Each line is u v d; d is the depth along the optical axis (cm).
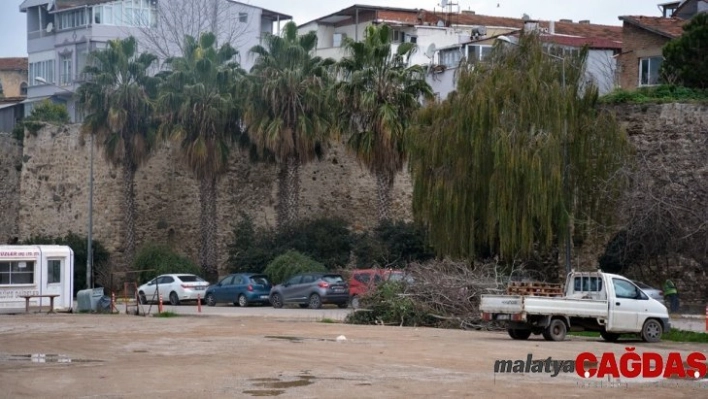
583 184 3388
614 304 2430
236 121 4938
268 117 4619
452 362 1905
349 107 4506
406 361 1920
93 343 2353
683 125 3869
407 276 3122
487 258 3516
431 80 6128
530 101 3300
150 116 4841
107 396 1474
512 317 2408
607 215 3381
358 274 3922
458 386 1567
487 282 3008
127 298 4228
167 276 4534
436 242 3453
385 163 4422
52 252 3919
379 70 4519
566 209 3350
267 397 1457
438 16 7388
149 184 5134
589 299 2441
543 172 3231
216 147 4725
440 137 3450
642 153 3634
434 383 1603
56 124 5347
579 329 2505
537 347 2219
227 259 5062
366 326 2945
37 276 3884
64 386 1581
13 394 1498
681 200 3228
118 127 4728
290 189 4841
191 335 2575
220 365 1856
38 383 1616
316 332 2666
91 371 1773
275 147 4553
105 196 5084
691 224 3212
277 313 3688
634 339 2589
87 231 5134
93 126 4791
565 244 3428
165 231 5153
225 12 7162
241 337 2495
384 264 4409
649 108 3941
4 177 5525
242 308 4169
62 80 6750
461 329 2869
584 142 3375
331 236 4694
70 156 5266
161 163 5166
